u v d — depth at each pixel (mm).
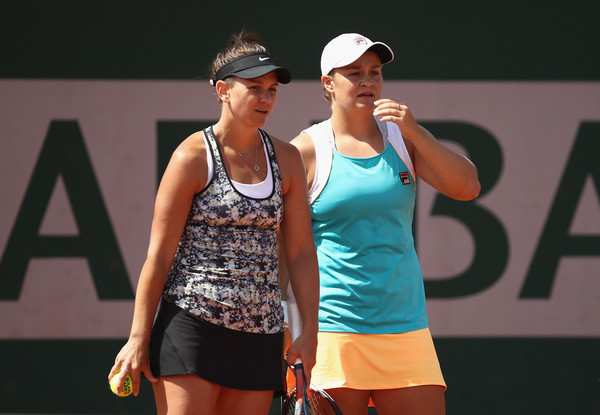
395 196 12336
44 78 21281
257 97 10008
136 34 21391
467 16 21375
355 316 12258
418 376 12188
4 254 21172
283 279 12633
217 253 9891
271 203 10117
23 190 21219
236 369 9875
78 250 21266
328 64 12727
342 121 12805
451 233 21359
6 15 21250
